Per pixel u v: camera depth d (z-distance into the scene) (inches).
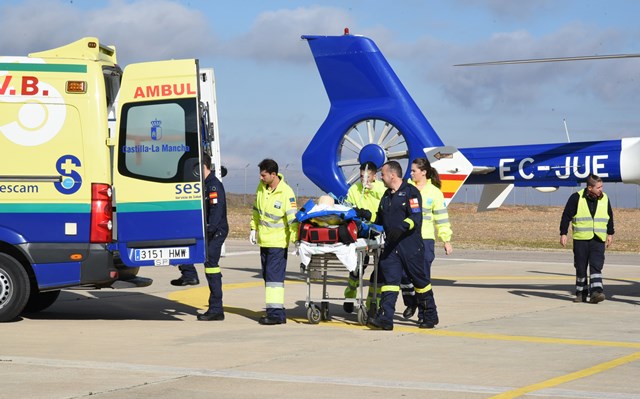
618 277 920.9
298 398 341.1
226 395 346.6
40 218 554.9
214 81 706.8
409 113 804.6
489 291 779.4
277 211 561.0
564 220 698.2
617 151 767.7
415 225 534.3
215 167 706.8
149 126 550.9
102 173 553.9
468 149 810.8
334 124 826.2
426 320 546.9
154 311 639.1
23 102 555.2
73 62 558.3
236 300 708.0
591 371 398.6
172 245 550.3
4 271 559.5
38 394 346.0
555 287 820.6
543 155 790.5
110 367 404.2
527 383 370.0
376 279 582.2
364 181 625.6
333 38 824.9
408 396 344.5
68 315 615.5
